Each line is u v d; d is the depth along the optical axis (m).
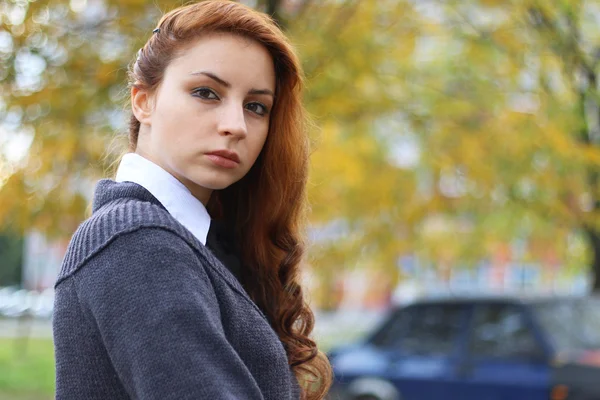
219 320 1.25
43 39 4.54
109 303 1.19
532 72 7.18
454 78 7.28
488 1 6.62
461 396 5.89
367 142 6.97
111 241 1.23
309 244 2.04
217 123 1.40
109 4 4.51
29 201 4.89
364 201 7.18
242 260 1.78
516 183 6.75
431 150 6.65
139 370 1.15
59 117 4.69
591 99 7.33
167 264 1.21
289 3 5.09
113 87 4.66
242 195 1.78
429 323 6.45
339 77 5.48
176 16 1.45
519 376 5.57
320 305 8.12
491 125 6.54
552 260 9.95
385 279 8.67
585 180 6.98
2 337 19.36
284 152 1.67
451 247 9.15
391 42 6.19
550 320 5.68
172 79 1.41
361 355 6.74
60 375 1.26
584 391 5.25
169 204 1.39
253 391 1.20
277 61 1.50
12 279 38.31
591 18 7.38
